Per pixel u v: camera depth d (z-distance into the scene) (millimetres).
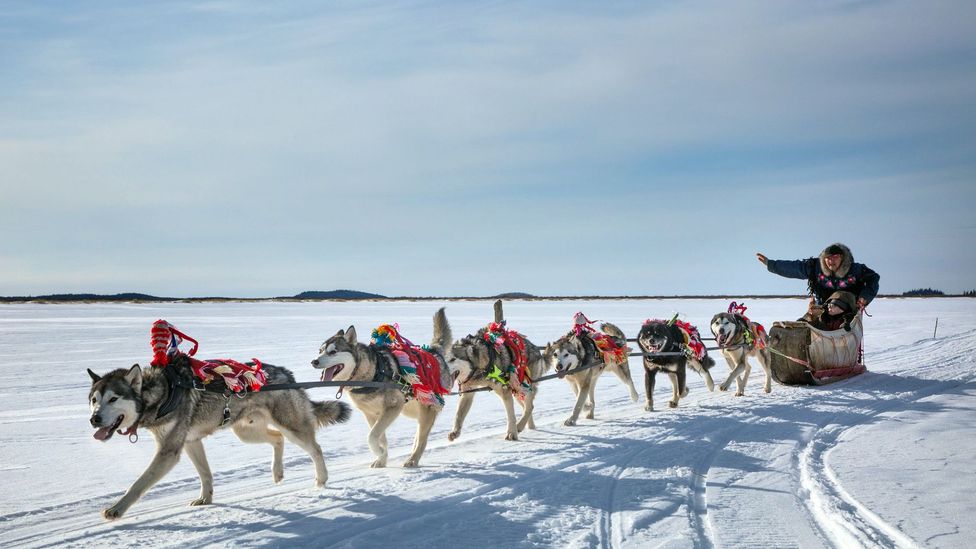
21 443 8859
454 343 9359
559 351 10219
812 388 13133
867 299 13719
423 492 6352
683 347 11680
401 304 84562
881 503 5781
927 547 4762
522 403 9695
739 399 12141
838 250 13562
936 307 55188
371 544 4969
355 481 6887
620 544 4992
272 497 6414
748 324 13234
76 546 5055
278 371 7074
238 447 8703
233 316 44812
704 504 6000
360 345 7754
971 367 15852
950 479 6531
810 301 14359
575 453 8008
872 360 17750
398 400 7824
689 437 8820
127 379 5949
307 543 5000
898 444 8102
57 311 54000
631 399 12781
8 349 20797
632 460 7605
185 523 5562
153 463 6020
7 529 5574
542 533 5195
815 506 5891
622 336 12211
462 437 9391
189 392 6297
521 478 6871
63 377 14836
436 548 4887
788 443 8383
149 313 50438
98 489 6805
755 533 5203
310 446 6875
